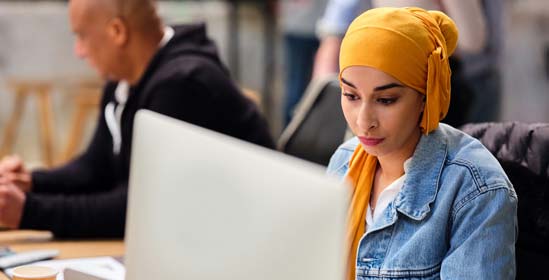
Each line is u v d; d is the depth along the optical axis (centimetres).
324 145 314
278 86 700
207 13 675
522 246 187
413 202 166
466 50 353
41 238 271
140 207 150
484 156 167
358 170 177
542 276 183
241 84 691
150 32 292
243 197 124
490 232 159
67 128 583
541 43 641
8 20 576
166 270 142
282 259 116
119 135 303
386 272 167
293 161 119
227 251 127
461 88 331
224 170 128
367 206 173
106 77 300
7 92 576
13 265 232
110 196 274
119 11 286
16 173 313
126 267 156
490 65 395
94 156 326
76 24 290
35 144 576
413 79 160
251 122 305
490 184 162
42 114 498
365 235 170
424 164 167
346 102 165
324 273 110
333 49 450
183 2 667
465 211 162
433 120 165
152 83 287
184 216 138
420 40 160
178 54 294
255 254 121
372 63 158
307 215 112
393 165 170
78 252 252
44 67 583
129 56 291
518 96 645
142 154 149
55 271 193
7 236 273
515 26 639
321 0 568
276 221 117
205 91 290
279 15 683
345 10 441
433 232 163
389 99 160
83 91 478
